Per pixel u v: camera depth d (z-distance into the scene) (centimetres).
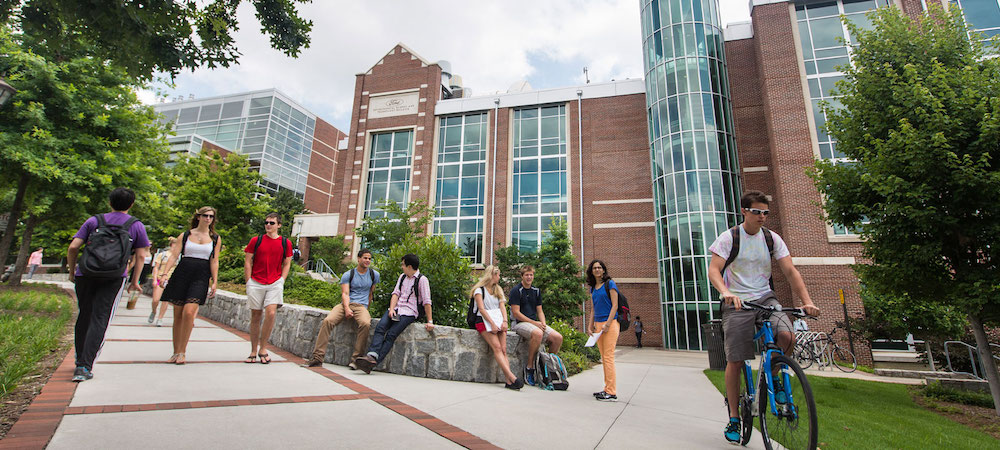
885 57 843
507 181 2717
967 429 544
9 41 1273
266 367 529
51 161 1241
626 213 2473
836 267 1775
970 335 1219
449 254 844
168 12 511
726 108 2270
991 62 752
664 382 767
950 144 700
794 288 354
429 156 2866
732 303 341
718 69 2303
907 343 1595
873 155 810
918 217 696
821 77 2020
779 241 366
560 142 2723
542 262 1953
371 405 383
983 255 730
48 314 866
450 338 624
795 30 2100
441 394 478
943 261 746
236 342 740
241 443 264
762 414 331
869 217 787
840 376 1054
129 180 1505
